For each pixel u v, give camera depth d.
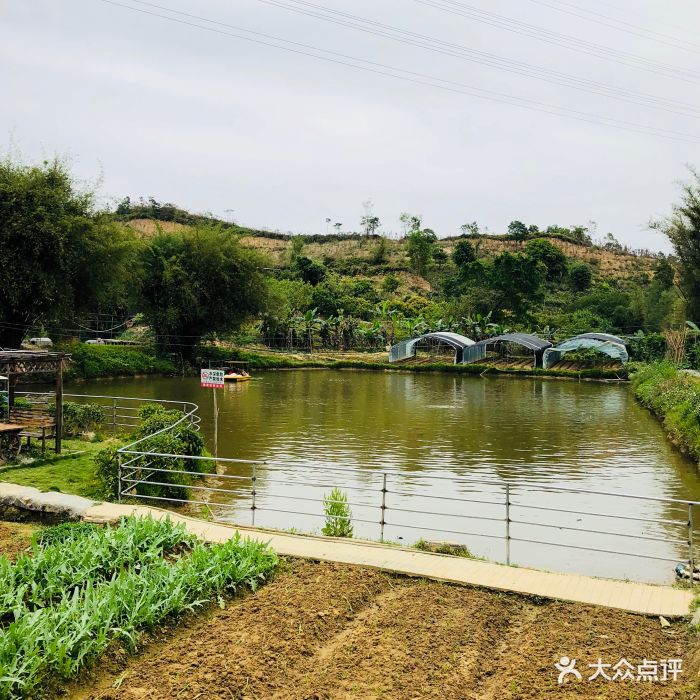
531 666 5.86
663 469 18.61
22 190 32.88
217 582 7.36
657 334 54.12
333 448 20.97
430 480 16.86
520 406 32.34
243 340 61.53
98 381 39.81
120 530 8.43
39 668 5.59
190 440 15.45
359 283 85.31
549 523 13.40
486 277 78.62
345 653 6.10
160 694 5.43
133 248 39.97
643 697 5.36
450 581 7.79
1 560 7.30
